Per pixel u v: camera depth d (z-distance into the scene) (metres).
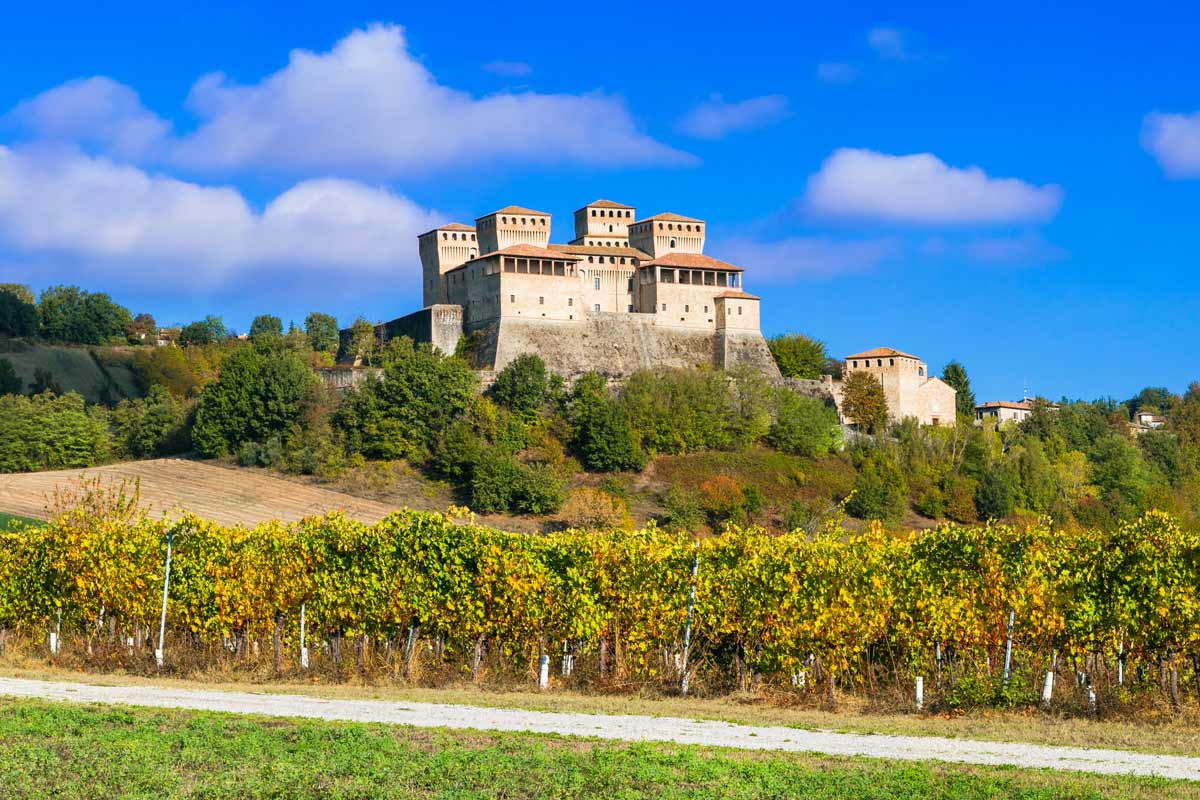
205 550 55.75
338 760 30.62
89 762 29.91
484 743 33.50
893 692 46.31
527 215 195.38
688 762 31.23
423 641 52.69
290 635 54.12
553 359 180.25
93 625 57.44
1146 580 45.59
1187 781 30.25
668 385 172.12
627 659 50.41
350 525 55.00
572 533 54.34
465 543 51.56
